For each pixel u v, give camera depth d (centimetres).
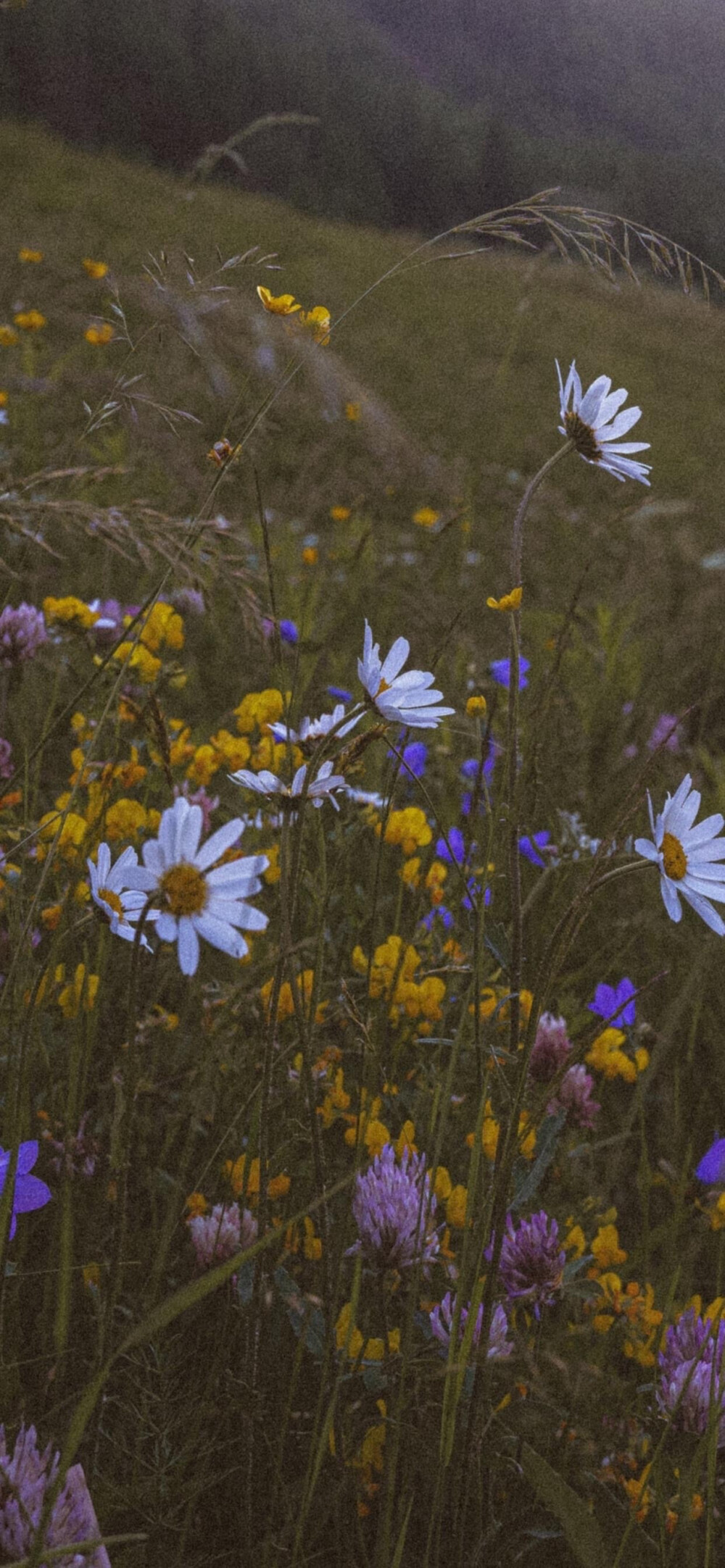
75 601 96
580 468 418
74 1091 73
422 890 93
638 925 119
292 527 233
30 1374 72
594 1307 78
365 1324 75
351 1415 71
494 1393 72
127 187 720
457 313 666
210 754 96
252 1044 78
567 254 68
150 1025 79
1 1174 62
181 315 66
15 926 77
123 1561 67
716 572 213
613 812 134
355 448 329
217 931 58
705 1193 86
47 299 379
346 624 183
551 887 110
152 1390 70
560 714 146
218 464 70
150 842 58
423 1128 81
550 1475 69
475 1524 69
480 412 469
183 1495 70
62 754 118
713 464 487
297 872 66
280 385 66
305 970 78
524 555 299
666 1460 70
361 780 95
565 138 1265
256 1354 68
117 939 89
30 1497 58
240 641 160
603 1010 93
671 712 173
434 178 973
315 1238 75
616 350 695
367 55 1984
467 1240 66
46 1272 67
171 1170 83
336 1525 69
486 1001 83
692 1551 67
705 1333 73
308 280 607
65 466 81
